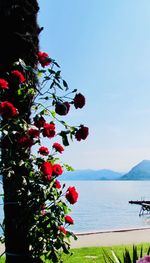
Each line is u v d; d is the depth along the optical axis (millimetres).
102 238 10727
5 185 3900
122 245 9438
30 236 3805
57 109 3922
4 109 3703
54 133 3939
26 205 3793
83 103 4008
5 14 4070
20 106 4059
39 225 3764
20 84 4066
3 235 4000
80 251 8469
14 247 3885
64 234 3854
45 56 4121
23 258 3857
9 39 4078
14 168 3855
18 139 3799
